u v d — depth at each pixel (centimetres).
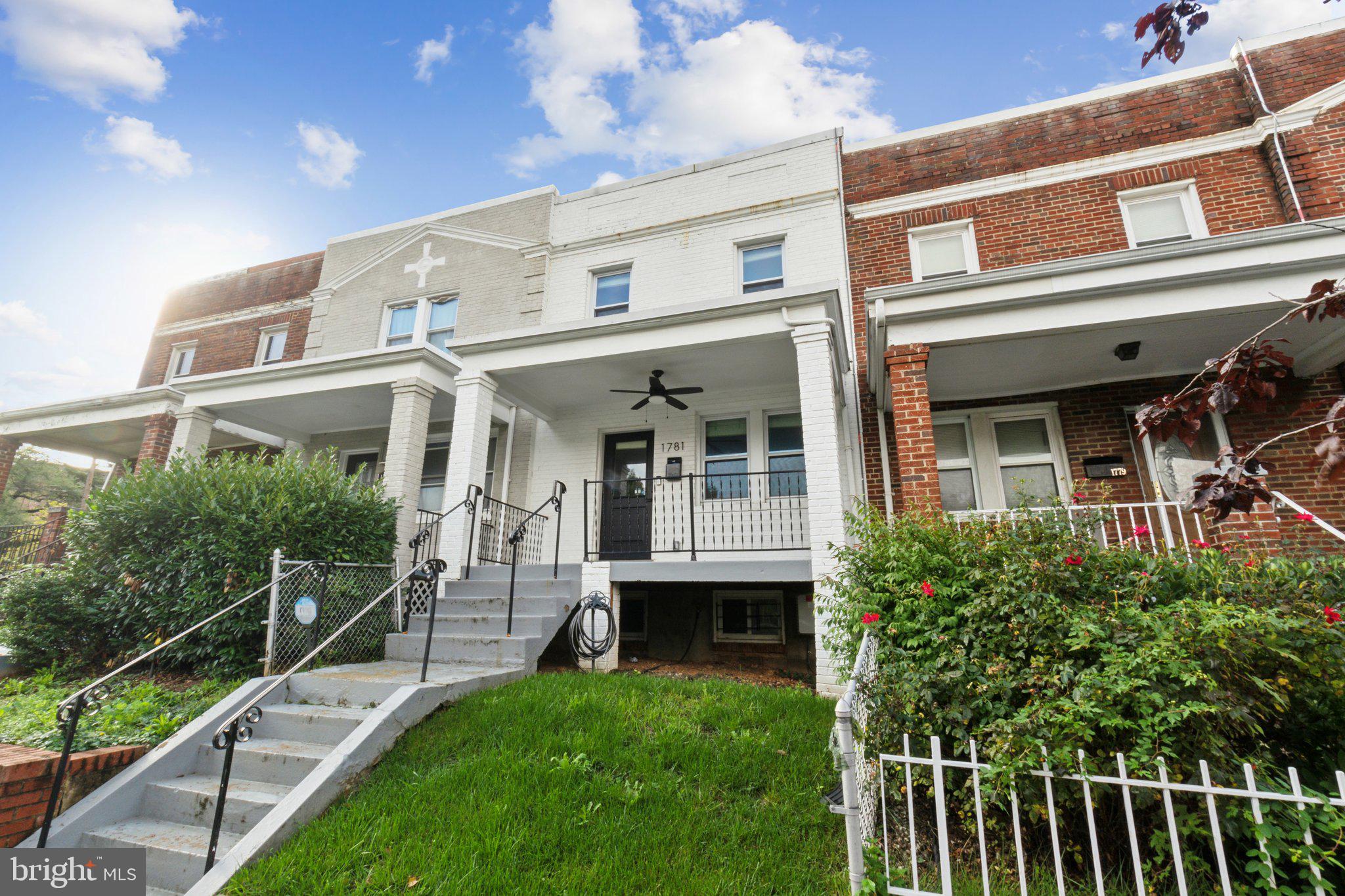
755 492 862
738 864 279
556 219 1095
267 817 318
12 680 595
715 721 426
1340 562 348
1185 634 279
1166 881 260
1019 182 858
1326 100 743
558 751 380
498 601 663
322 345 1184
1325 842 238
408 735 407
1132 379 737
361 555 691
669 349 725
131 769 388
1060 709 284
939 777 248
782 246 955
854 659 416
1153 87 841
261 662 580
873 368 741
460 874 274
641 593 877
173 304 1420
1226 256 545
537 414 940
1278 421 671
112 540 655
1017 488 643
